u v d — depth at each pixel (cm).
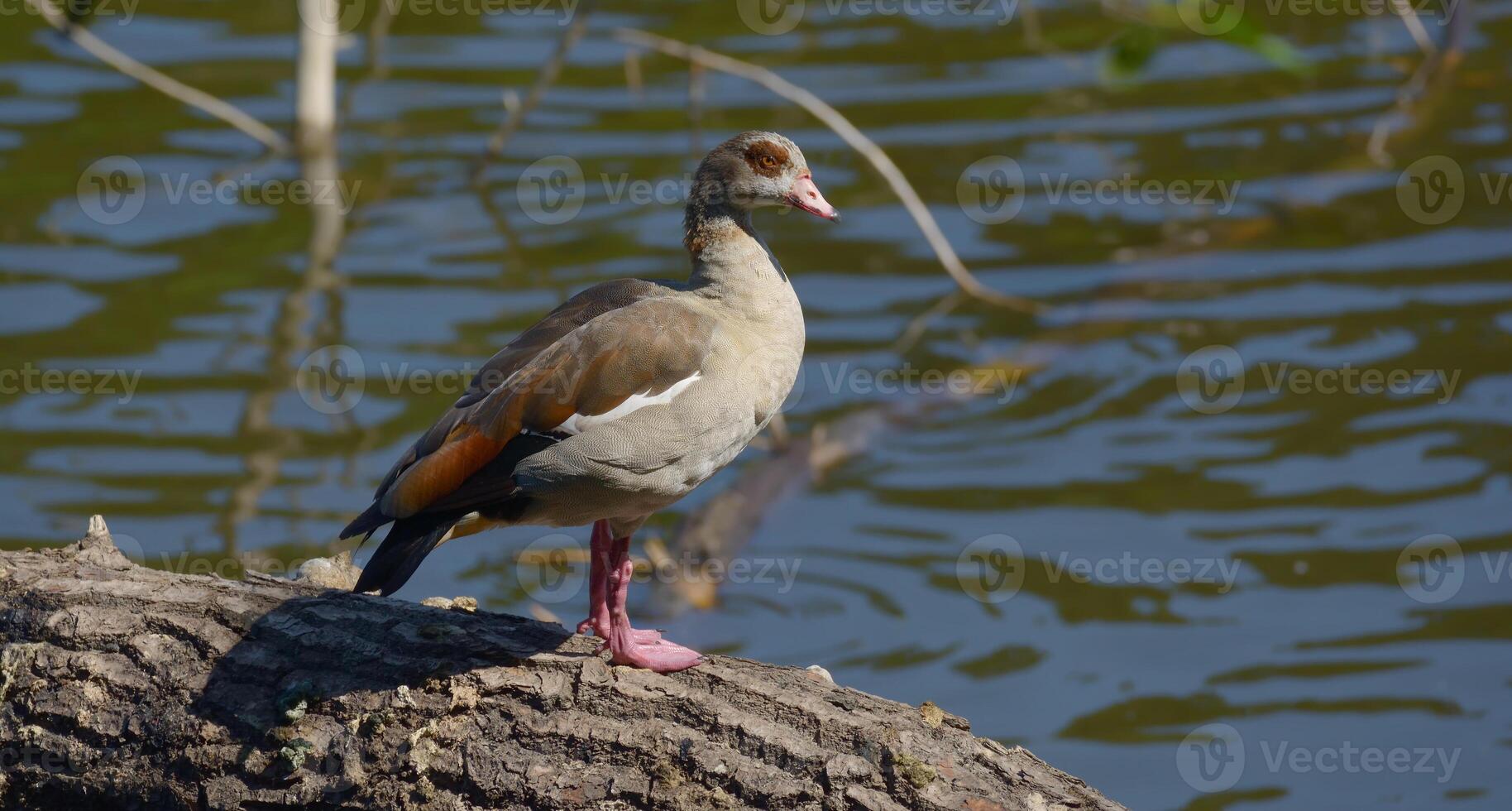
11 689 693
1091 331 1516
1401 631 1100
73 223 1678
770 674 672
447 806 646
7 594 716
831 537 1224
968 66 2033
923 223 1568
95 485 1247
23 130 1855
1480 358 1430
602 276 1587
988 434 1364
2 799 692
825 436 1353
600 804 633
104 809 683
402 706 656
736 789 628
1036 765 636
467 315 1514
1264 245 1666
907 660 1086
